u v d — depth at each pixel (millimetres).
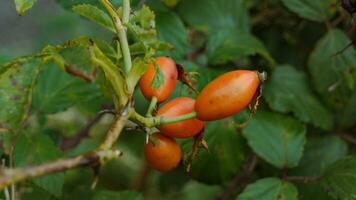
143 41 245
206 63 335
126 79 212
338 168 296
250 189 294
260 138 313
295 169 341
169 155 231
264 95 335
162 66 230
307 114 335
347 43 344
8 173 171
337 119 355
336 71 343
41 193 276
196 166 314
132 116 212
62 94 309
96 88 313
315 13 349
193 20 355
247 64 379
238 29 347
